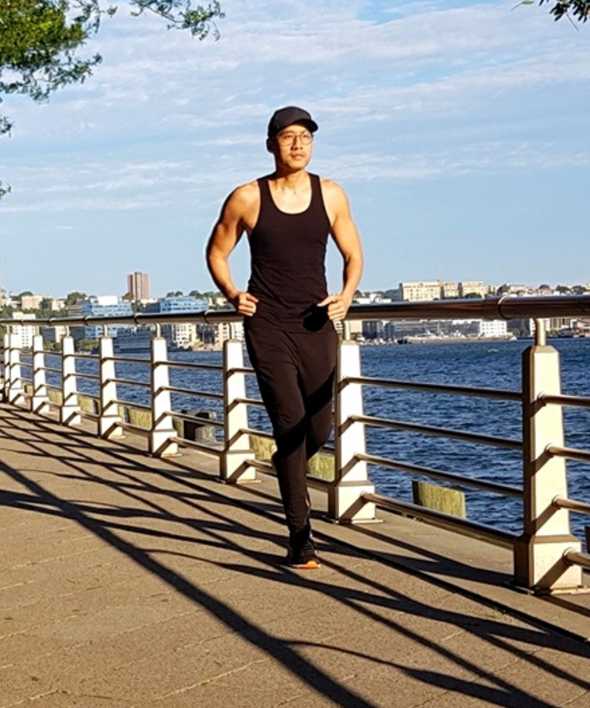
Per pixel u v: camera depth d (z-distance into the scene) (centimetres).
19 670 442
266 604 519
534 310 513
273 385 580
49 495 823
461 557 590
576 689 399
